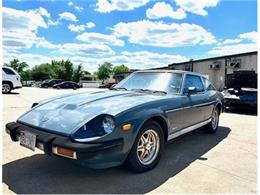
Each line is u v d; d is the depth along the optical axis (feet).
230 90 30.78
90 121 8.29
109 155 8.14
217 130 18.70
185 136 16.53
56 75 244.42
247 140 15.57
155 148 10.45
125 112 8.80
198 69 85.10
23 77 266.16
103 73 290.35
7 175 9.29
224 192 8.42
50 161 10.75
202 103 14.60
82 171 9.81
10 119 20.11
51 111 9.62
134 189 8.46
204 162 11.33
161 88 12.76
